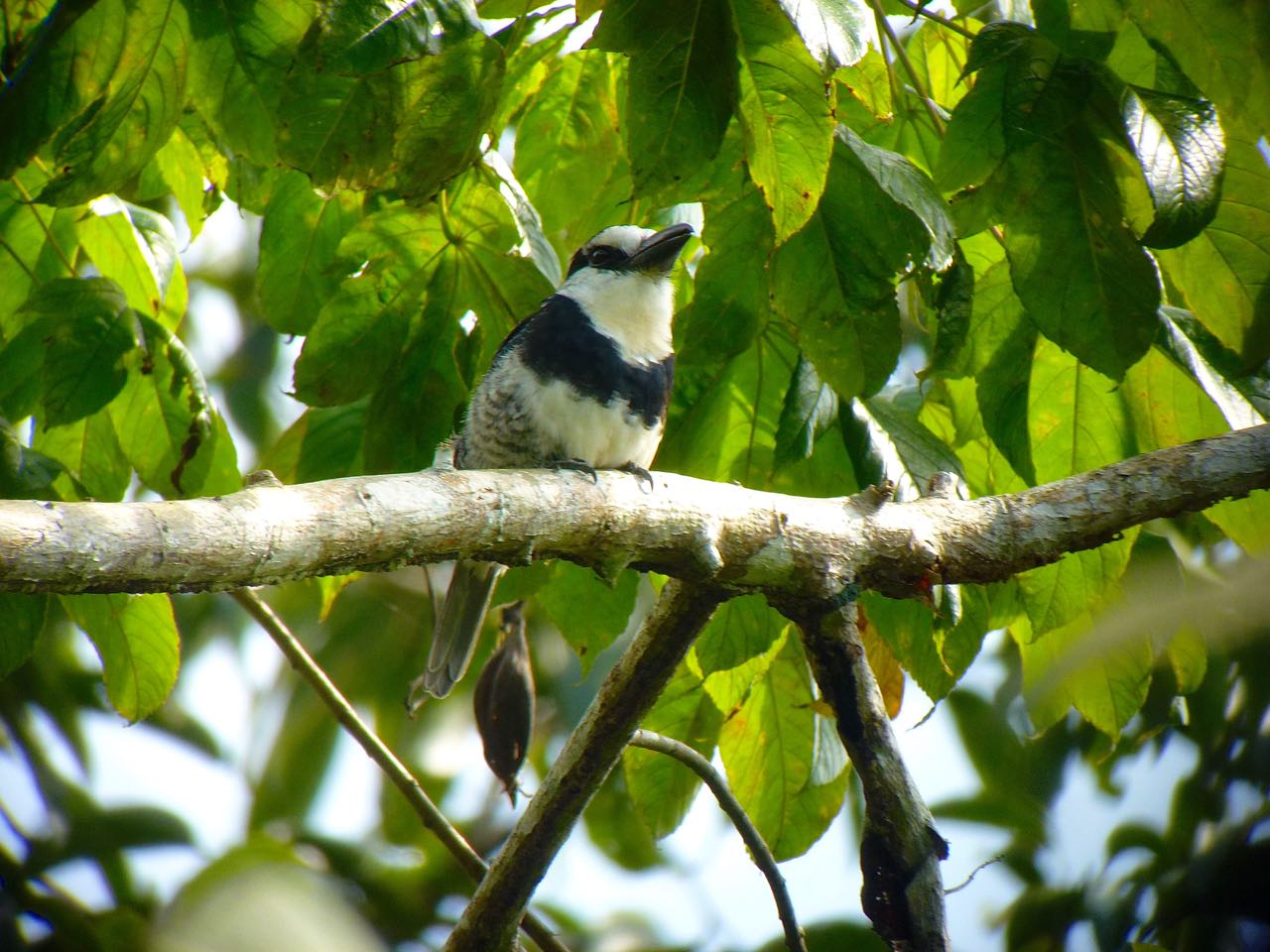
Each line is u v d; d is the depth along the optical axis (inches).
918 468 279.3
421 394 292.8
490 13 302.7
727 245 261.7
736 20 225.3
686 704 341.7
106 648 283.4
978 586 289.0
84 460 304.5
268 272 308.2
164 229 323.3
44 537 159.5
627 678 254.4
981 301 287.1
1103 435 289.0
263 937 168.7
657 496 237.9
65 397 271.7
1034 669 305.7
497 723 302.8
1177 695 316.8
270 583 188.7
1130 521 255.1
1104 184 244.2
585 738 257.8
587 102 324.5
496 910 267.3
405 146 240.1
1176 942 305.4
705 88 228.1
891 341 249.4
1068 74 241.8
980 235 298.2
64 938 302.4
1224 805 320.2
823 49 212.5
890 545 252.7
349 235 286.2
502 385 328.8
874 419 282.2
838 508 253.6
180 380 291.0
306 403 288.4
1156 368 283.1
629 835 454.0
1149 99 238.4
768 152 229.6
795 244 246.8
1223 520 284.4
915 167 248.5
